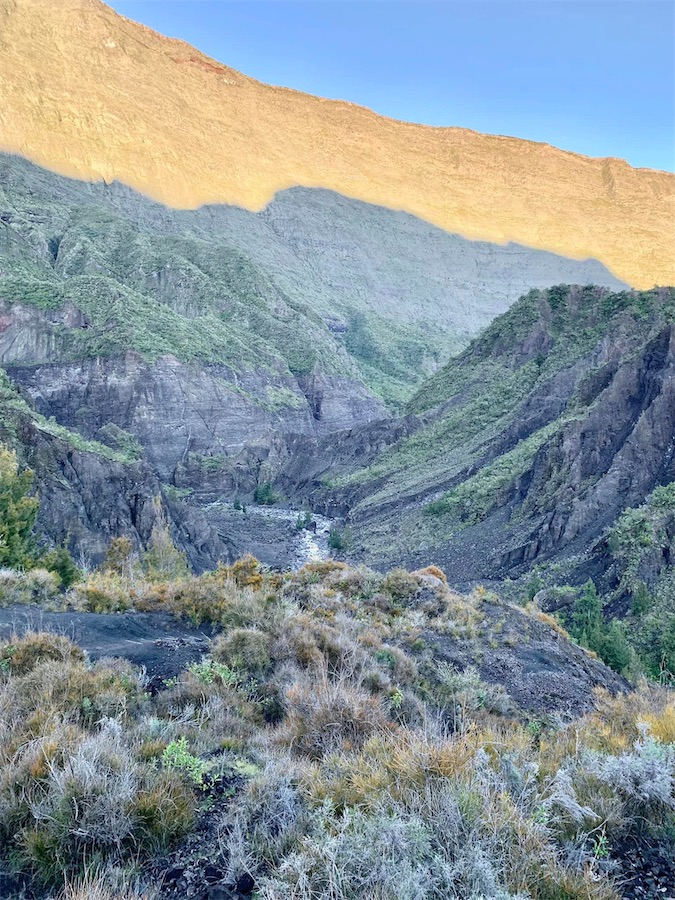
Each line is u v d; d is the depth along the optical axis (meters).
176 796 4.40
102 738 4.78
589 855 3.76
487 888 3.24
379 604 15.62
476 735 6.07
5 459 25.73
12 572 13.20
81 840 3.85
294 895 3.31
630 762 4.53
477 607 16.61
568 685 13.09
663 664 24.62
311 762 5.66
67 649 7.59
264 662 9.12
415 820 3.75
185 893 3.60
